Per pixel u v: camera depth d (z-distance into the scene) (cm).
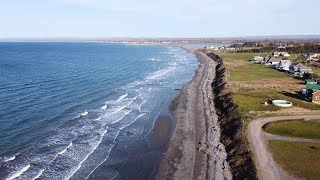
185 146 4419
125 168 3788
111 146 4394
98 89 7969
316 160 3581
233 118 5166
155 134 4900
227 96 6562
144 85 8750
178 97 7256
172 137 4769
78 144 4378
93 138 4622
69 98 6875
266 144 4019
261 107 5634
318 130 4553
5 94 6981
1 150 4016
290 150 3847
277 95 6650
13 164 3656
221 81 8356
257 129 4538
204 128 5119
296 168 3388
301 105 5791
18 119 5259
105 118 5581
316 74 8975
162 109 6269
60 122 5231
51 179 3403
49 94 7162
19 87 7812
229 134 4616
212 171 3634
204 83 8900
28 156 3894
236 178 3406
